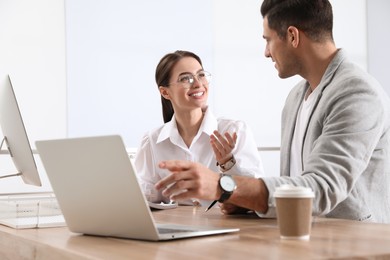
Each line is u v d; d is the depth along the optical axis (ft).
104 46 17.97
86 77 17.75
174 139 10.36
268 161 20.21
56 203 6.89
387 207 7.31
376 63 22.22
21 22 16.97
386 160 7.25
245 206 5.89
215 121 10.46
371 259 4.02
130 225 4.89
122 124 18.24
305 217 4.77
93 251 4.42
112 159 4.67
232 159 7.61
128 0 18.22
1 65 16.76
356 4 21.90
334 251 4.15
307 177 6.00
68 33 17.52
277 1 7.41
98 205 5.05
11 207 6.69
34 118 17.12
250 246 4.45
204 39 19.27
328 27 7.47
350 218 7.07
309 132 7.38
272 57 7.70
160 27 18.66
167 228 5.46
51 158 5.27
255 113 20.07
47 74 17.29
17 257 5.54
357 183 7.10
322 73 7.52
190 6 19.04
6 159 16.30
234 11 19.71
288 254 4.04
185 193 5.37
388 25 22.36
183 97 10.35
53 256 4.74
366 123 6.55
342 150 6.31
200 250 4.29
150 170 10.52
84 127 17.75
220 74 19.53
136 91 18.40
